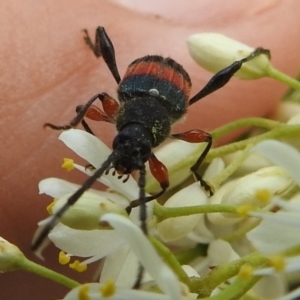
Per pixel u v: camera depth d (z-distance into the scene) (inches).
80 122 3.1
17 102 3.3
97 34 3.3
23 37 3.3
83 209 2.7
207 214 3.0
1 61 3.3
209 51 3.1
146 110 3.0
